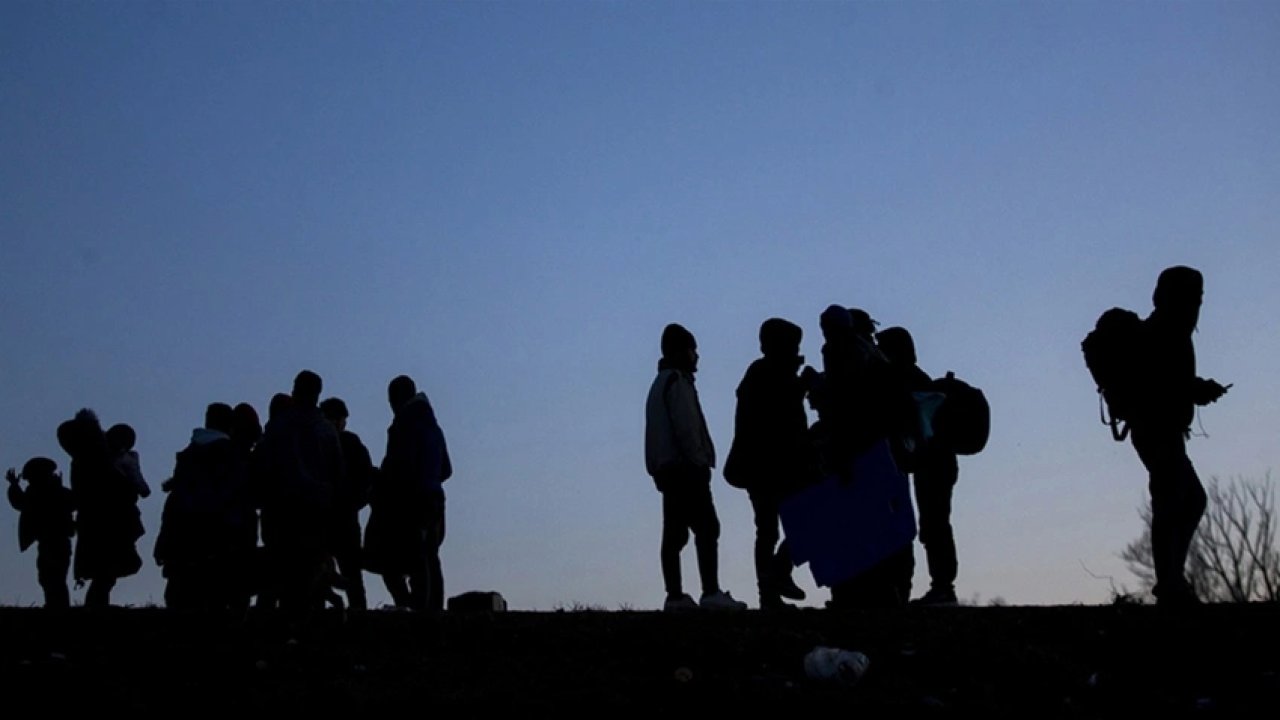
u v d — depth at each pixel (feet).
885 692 36.09
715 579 47.60
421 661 39.29
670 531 47.80
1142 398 41.32
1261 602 41.93
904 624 40.52
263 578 44.47
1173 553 41.22
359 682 37.14
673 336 49.06
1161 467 41.14
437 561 53.67
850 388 43.93
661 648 39.40
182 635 42.24
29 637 41.65
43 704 34.88
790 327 46.55
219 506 47.39
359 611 45.57
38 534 55.88
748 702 34.83
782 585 46.16
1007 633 39.68
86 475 55.52
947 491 45.91
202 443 48.42
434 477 52.08
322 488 44.14
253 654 39.83
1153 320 41.96
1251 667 36.68
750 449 45.68
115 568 55.16
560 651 39.96
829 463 43.70
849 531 43.24
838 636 39.73
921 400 44.50
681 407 47.65
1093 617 40.45
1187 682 36.45
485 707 34.42
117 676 37.76
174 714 34.09
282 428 44.47
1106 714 34.53
